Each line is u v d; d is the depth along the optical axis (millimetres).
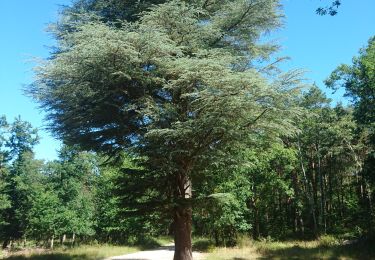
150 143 13906
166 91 15398
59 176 43688
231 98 12398
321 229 39750
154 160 14156
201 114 13656
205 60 12273
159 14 13477
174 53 14367
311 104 39344
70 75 13234
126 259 24141
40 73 13016
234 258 22406
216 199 14812
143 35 12508
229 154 15086
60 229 41562
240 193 28797
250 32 16703
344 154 41375
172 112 13469
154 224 16828
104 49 12305
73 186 43281
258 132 14570
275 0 15586
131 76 13781
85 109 14898
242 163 15453
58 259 24188
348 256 21875
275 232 40500
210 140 14375
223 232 31312
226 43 16984
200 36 14914
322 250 24469
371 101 29969
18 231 48500
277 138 15148
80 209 42594
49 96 14180
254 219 36812
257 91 12328
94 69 13219
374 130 29484
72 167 44062
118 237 42438
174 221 15875
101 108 14586
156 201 15227
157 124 13602
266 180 34312
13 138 48688
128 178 15398
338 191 46188
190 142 14070
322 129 38812
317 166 45312
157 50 13000
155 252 30094
